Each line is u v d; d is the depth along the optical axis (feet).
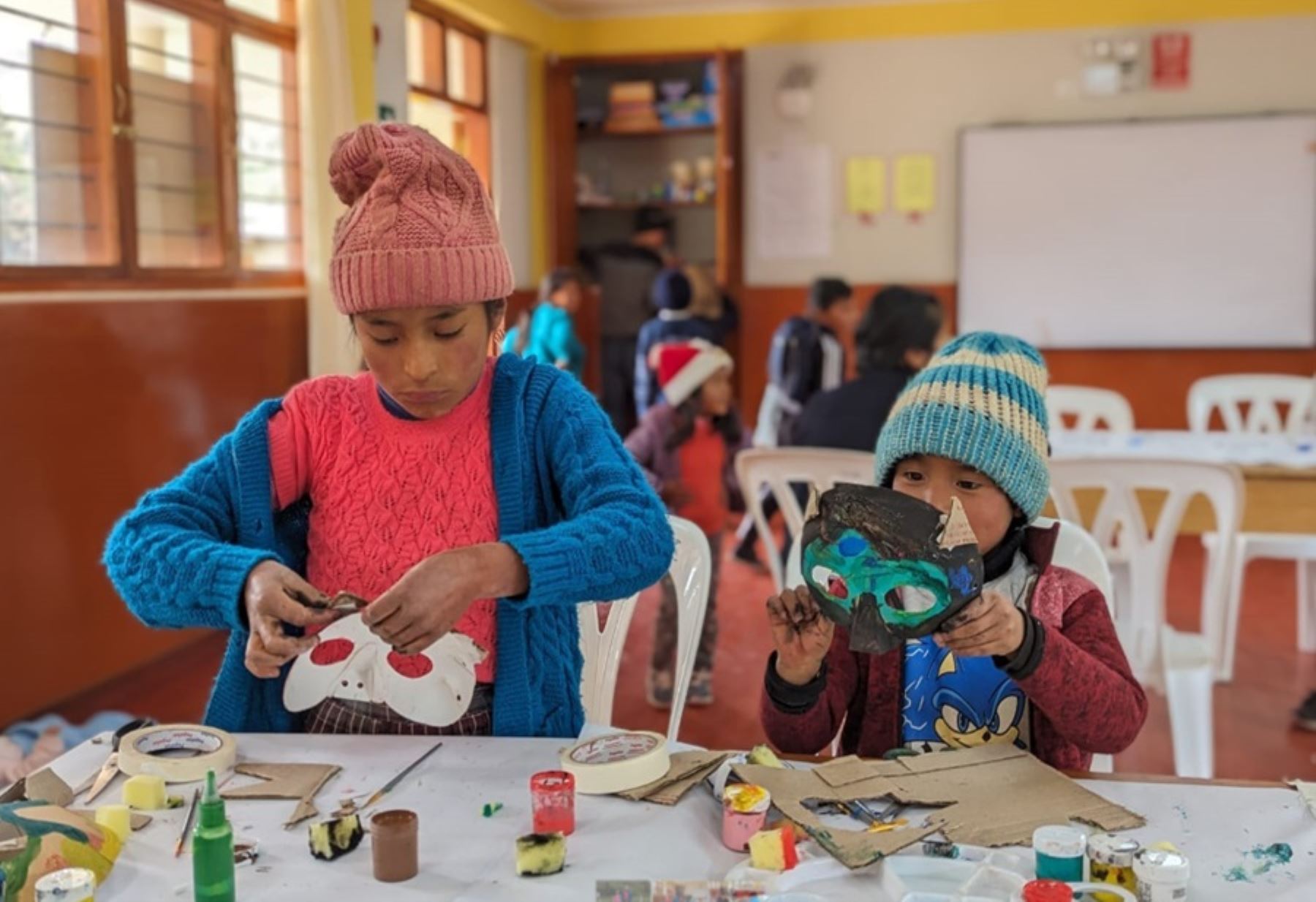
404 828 3.39
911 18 21.63
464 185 4.24
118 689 12.59
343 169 4.30
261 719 4.73
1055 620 4.70
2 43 11.50
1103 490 10.03
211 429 13.94
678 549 6.13
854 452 9.71
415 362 4.23
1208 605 9.72
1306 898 3.22
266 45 15.02
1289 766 10.09
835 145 22.22
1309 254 20.52
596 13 22.80
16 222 11.66
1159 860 3.19
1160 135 20.79
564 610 4.76
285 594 3.96
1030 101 21.38
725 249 21.79
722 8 22.25
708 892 3.22
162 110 13.61
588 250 23.58
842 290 16.70
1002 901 3.20
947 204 21.90
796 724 4.61
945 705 4.74
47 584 11.68
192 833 3.68
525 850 3.40
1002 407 4.50
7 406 11.17
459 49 20.57
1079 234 21.29
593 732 4.72
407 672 4.57
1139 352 21.33
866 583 3.98
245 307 14.47
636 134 23.50
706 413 11.08
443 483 4.62
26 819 3.45
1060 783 3.89
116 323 12.46
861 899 3.29
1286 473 10.20
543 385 4.78
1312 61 20.31
